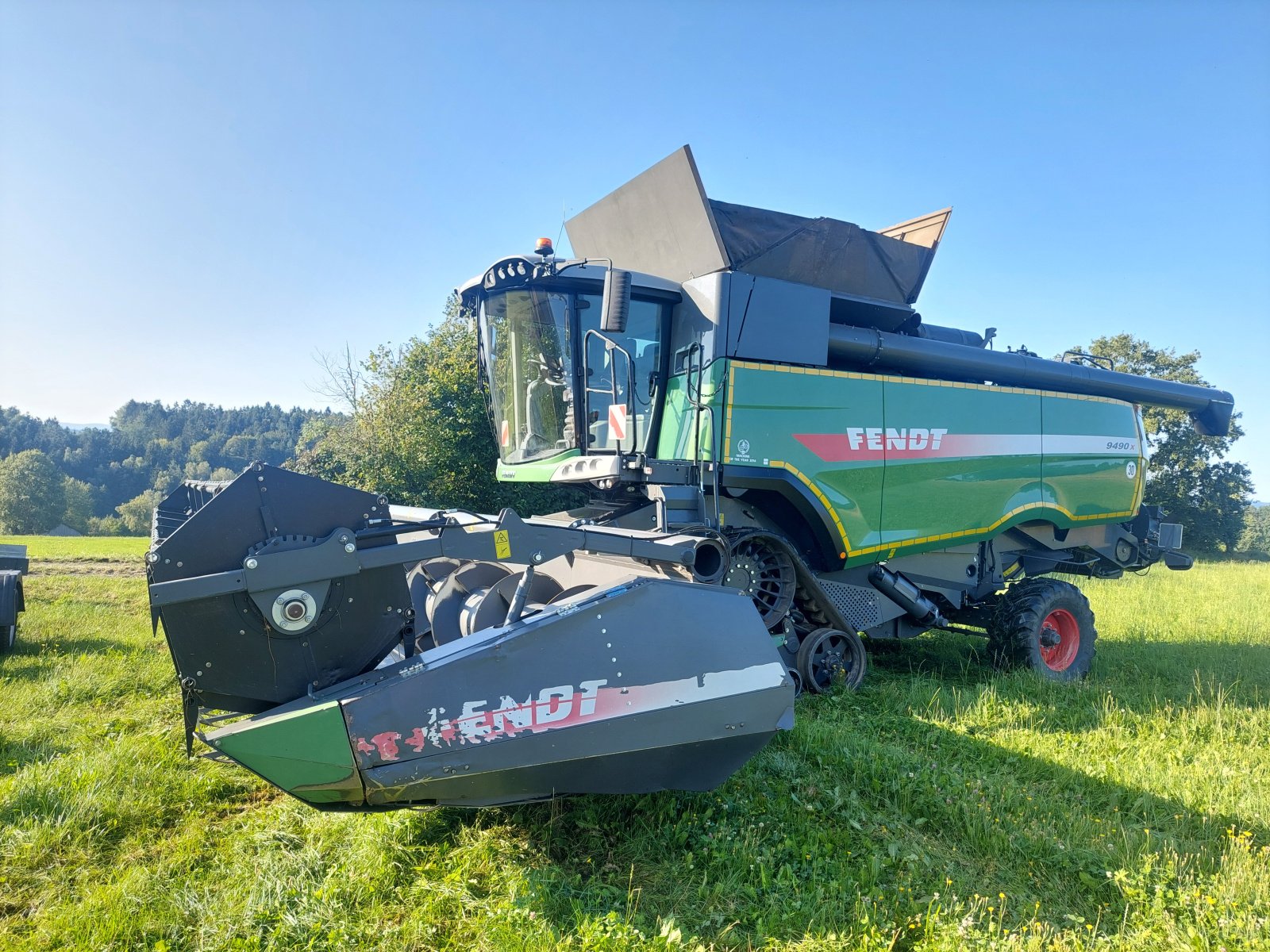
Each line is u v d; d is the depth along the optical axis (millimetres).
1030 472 7723
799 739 4785
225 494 2932
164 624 2875
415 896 3082
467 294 6547
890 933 2924
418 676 2920
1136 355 41875
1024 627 7074
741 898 3156
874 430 6414
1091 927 2977
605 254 7047
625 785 3330
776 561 6000
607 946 2725
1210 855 3574
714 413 5543
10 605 6762
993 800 4074
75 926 2848
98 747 4535
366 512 3188
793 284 5973
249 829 3676
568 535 3566
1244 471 40094
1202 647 8766
